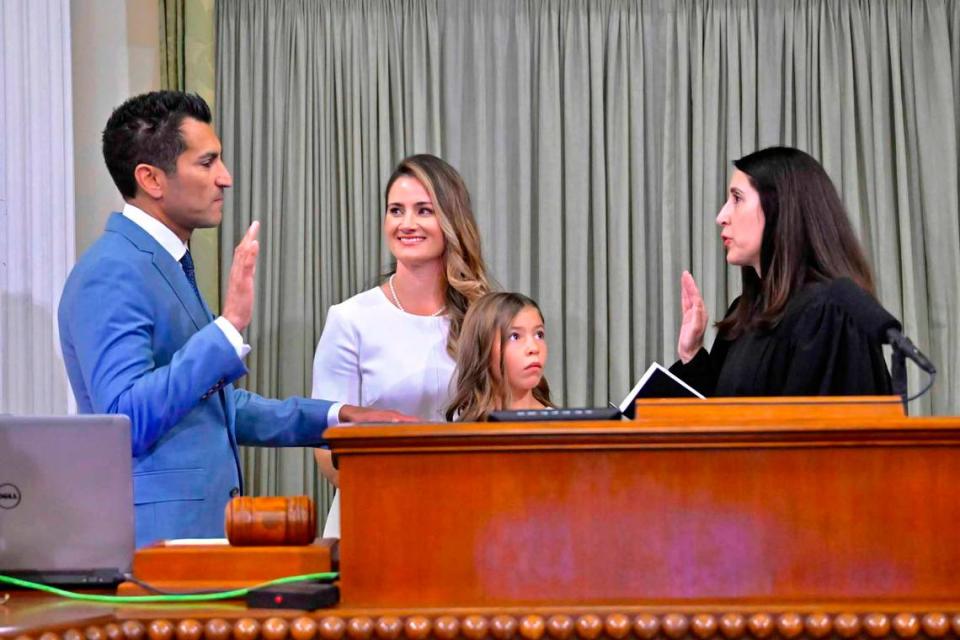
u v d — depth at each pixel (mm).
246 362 5402
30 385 4398
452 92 5508
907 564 2168
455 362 4164
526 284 5430
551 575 2172
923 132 5480
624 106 5477
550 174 5461
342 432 2182
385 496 2193
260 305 5430
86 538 2498
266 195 5465
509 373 3988
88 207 5113
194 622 2068
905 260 5406
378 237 5480
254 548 2367
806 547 2170
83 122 5133
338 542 2576
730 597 2164
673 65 5508
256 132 5465
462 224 4203
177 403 3203
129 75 5230
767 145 5508
